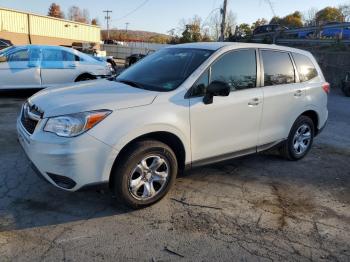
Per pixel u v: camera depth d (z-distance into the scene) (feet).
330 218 13.60
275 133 17.51
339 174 18.22
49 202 13.42
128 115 12.23
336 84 66.33
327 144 23.67
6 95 34.40
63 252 10.64
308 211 14.02
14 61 31.96
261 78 16.44
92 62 36.29
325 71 68.80
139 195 13.05
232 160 16.01
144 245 11.20
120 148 12.01
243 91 15.57
